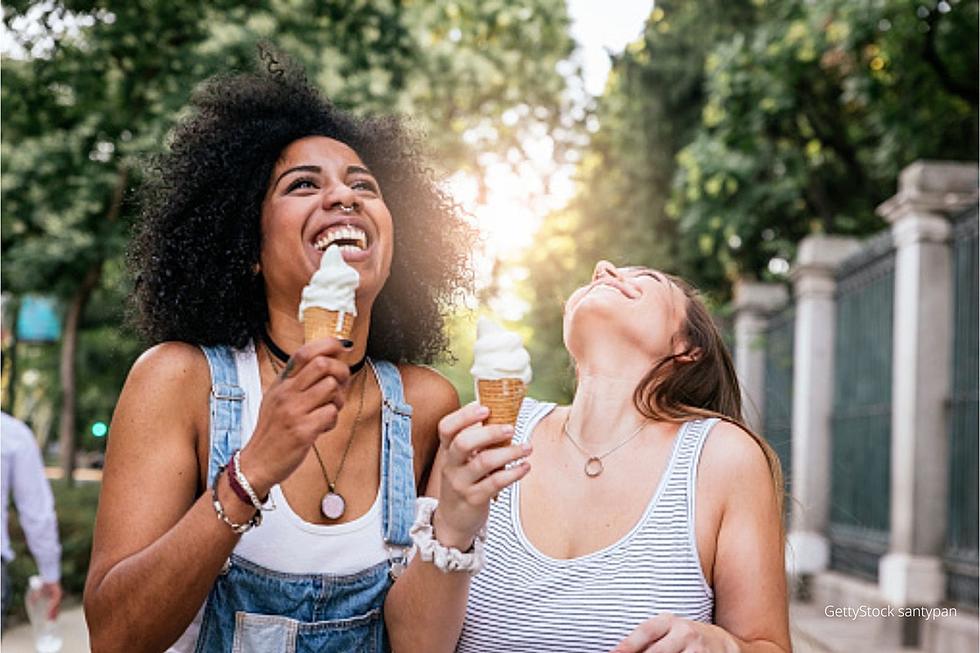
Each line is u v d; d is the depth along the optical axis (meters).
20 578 11.14
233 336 2.88
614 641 2.75
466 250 3.31
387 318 3.16
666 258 22.55
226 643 2.71
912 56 13.70
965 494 9.55
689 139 22.11
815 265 13.95
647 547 2.78
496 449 2.46
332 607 2.76
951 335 10.20
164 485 2.68
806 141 17.66
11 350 19.39
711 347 3.05
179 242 2.90
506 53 21.09
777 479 2.93
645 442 2.90
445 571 2.57
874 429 12.17
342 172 2.91
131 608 2.49
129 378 2.77
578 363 3.05
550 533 2.85
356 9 12.85
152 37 11.83
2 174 13.60
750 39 20.09
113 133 12.84
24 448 6.75
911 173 10.46
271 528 2.73
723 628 2.75
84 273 17.00
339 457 2.84
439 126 19.72
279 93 3.06
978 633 8.62
